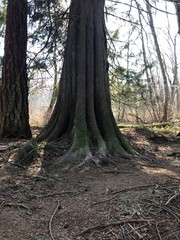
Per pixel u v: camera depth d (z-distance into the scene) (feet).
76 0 28.37
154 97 54.90
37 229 13.87
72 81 27.55
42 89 42.42
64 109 27.43
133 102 42.57
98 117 26.58
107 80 27.86
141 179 19.52
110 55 38.34
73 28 28.04
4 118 33.68
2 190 17.62
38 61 36.91
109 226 14.03
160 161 25.48
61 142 26.03
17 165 21.84
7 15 34.32
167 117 62.03
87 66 27.04
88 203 16.11
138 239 13.29
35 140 25.66
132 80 39.96
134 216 14.74
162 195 16.63
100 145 24.00
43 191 17.67
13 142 29.96
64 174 20.59
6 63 33.99
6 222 14.34
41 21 35.32
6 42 34.19
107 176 20.20
